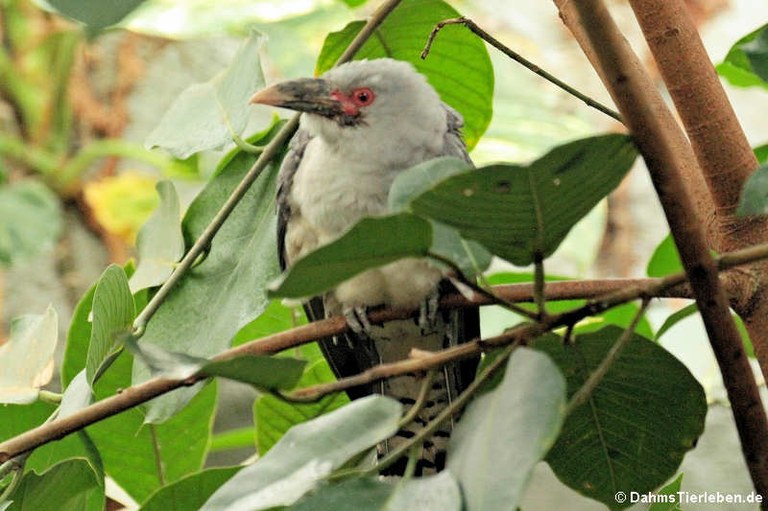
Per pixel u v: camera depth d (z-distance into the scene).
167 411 6.00
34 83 13.83
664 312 8.97
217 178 7.02
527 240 4.08
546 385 3.76
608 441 5.34
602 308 4.12
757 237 5.41
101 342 5.76
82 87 13.95
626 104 3.80
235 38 14.52
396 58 7.72
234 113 6.95
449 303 7.32
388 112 7.43
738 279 5.35
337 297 7.59
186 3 11.66
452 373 7.54
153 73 14.20
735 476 7.15
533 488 8.74
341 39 7.58
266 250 6.74
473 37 7.41
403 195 4.14
